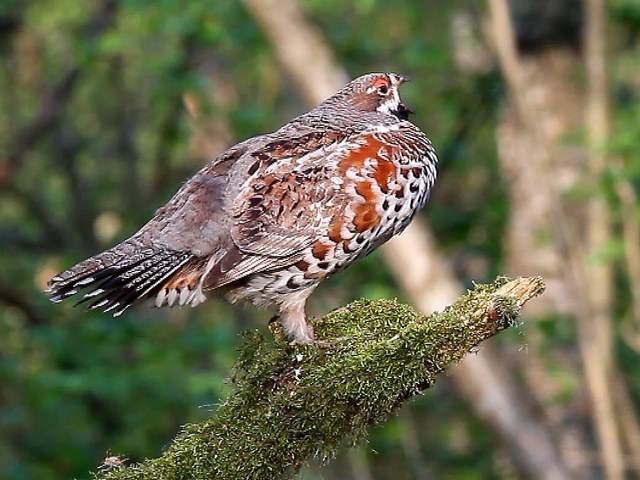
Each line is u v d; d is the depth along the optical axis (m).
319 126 7.45
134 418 14.98
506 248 14.70
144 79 20.31
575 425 13.20
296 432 5.91
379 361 5.93
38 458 15.20
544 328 13.29
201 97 15.41
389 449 15.14
